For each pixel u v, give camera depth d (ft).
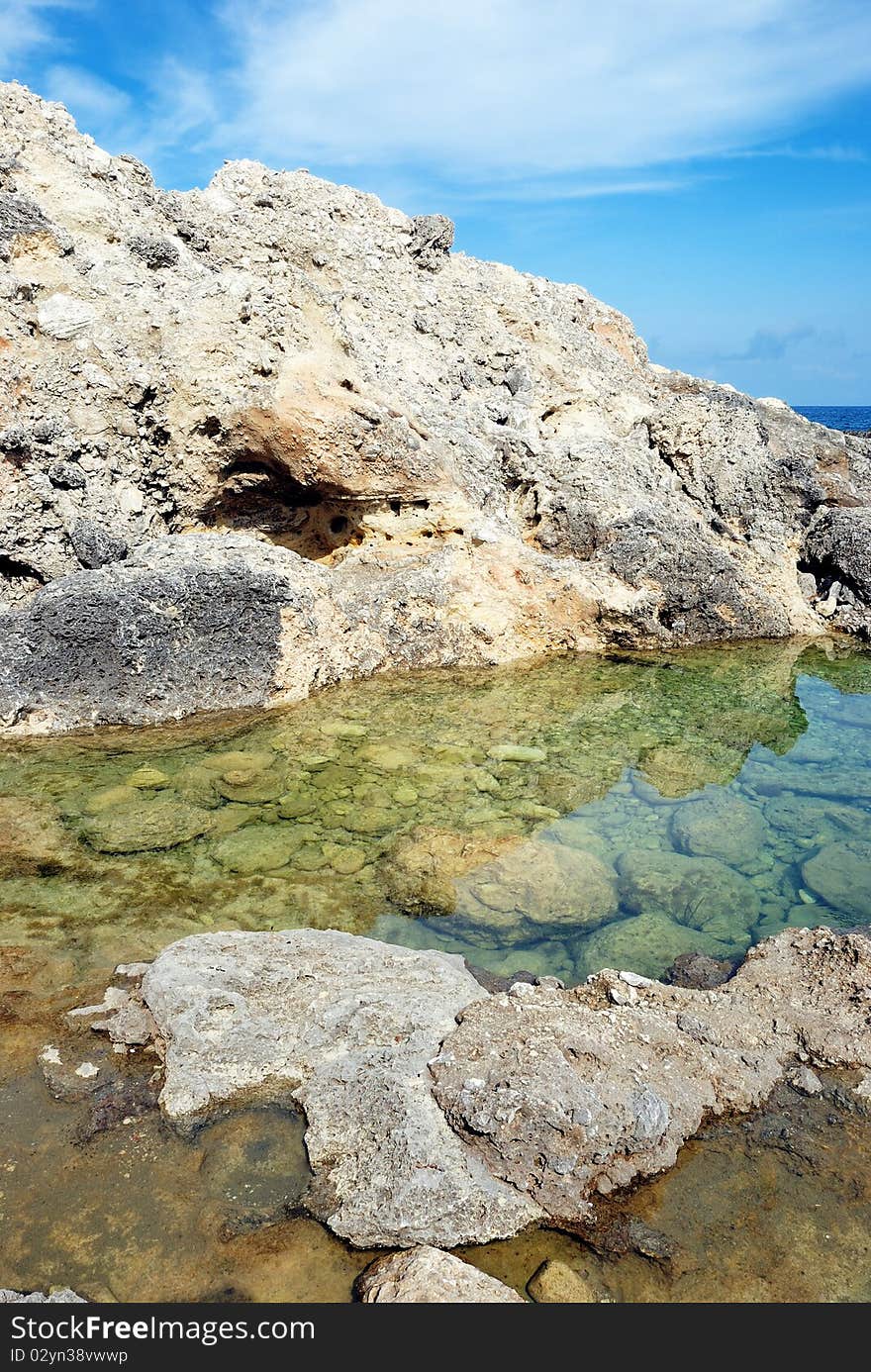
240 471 37.88
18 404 32.48
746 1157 12.60
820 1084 13.87
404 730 29.63
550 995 15.46
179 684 30.35
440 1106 12.69
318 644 33.73
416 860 20.99
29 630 29.01
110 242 37.50
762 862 21.68
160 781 25.00
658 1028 14.51
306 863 20.75
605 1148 12.21
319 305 40.01
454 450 40.16
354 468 36.88
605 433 47.44
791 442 55.72
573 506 41.70
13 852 20.85
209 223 44.04
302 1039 14.10
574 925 18.88
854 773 27.12
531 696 33.40
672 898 19.99
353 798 24.29
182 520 37.83
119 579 30.48
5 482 32.01
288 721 30.19
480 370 48.65
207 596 31.14
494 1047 13.47
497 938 18.22
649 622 39.22
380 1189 11.71
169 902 18.95
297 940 16.92
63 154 38.81
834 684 35.76
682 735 29.99
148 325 35.73
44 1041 14.52
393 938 18.03
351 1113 12.79
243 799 24.04
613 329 63.72
